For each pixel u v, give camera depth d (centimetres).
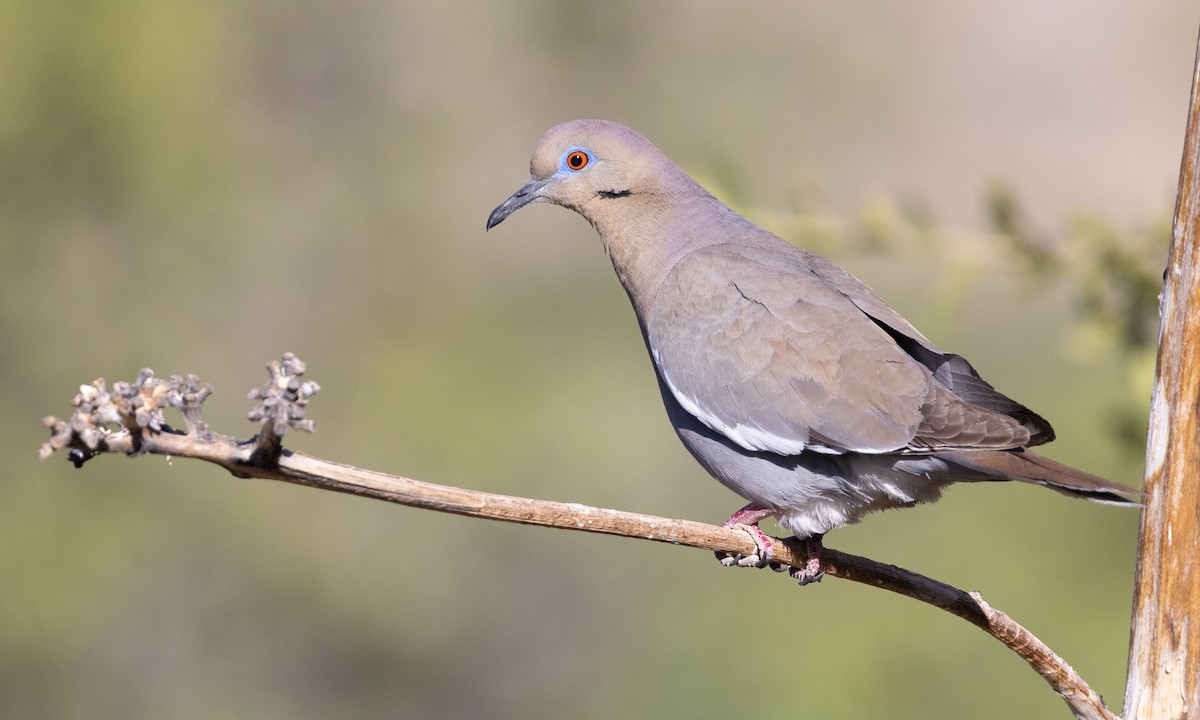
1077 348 877
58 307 1664
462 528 1652
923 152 2381
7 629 1527
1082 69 2489
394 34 2052
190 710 1575
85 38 1622
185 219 1736
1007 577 1404
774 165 2189
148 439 443
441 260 1959
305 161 1941
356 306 1870
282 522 1612
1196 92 509
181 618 1592
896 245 869
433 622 1627
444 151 2031
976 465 577
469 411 1767
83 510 1572
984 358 1778
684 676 1391
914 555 1440
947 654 1336
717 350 677
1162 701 507
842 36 2352
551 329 1939
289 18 1962
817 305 669
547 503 516
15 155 1616
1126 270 852
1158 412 512
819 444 638
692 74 2236
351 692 1617
